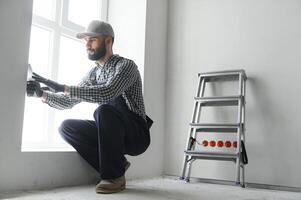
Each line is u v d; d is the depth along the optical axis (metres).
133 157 2.73
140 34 2.98
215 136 2.88
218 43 3.01
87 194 1.78
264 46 2.78
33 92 1.87
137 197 1.74
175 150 3.08
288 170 2.55
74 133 2.07
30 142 2.30
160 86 3.16
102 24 2.05
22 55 1.82
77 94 1.78
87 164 2.26
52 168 1.99
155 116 3.05
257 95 2.75
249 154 2.71
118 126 1.86
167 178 2.89
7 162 1.72
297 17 2.66
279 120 2.63
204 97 2.78
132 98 2.03
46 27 2.47
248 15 2.89
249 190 2.31
